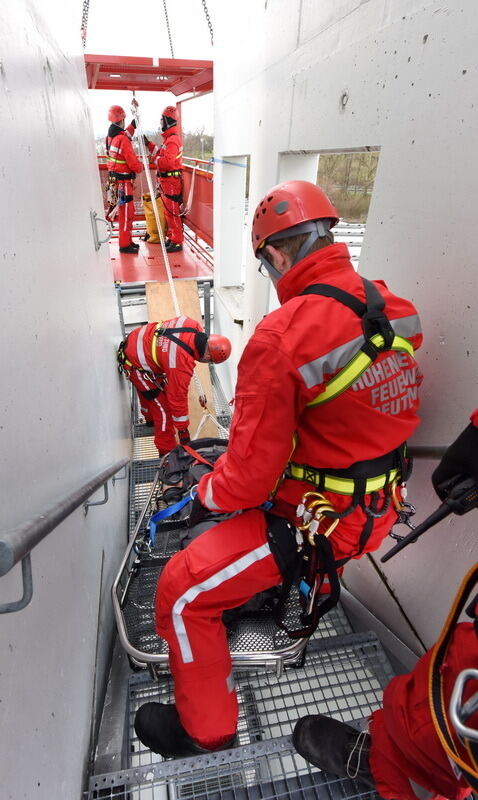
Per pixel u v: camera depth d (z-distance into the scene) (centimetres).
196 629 128
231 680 136
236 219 442
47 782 93
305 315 101
